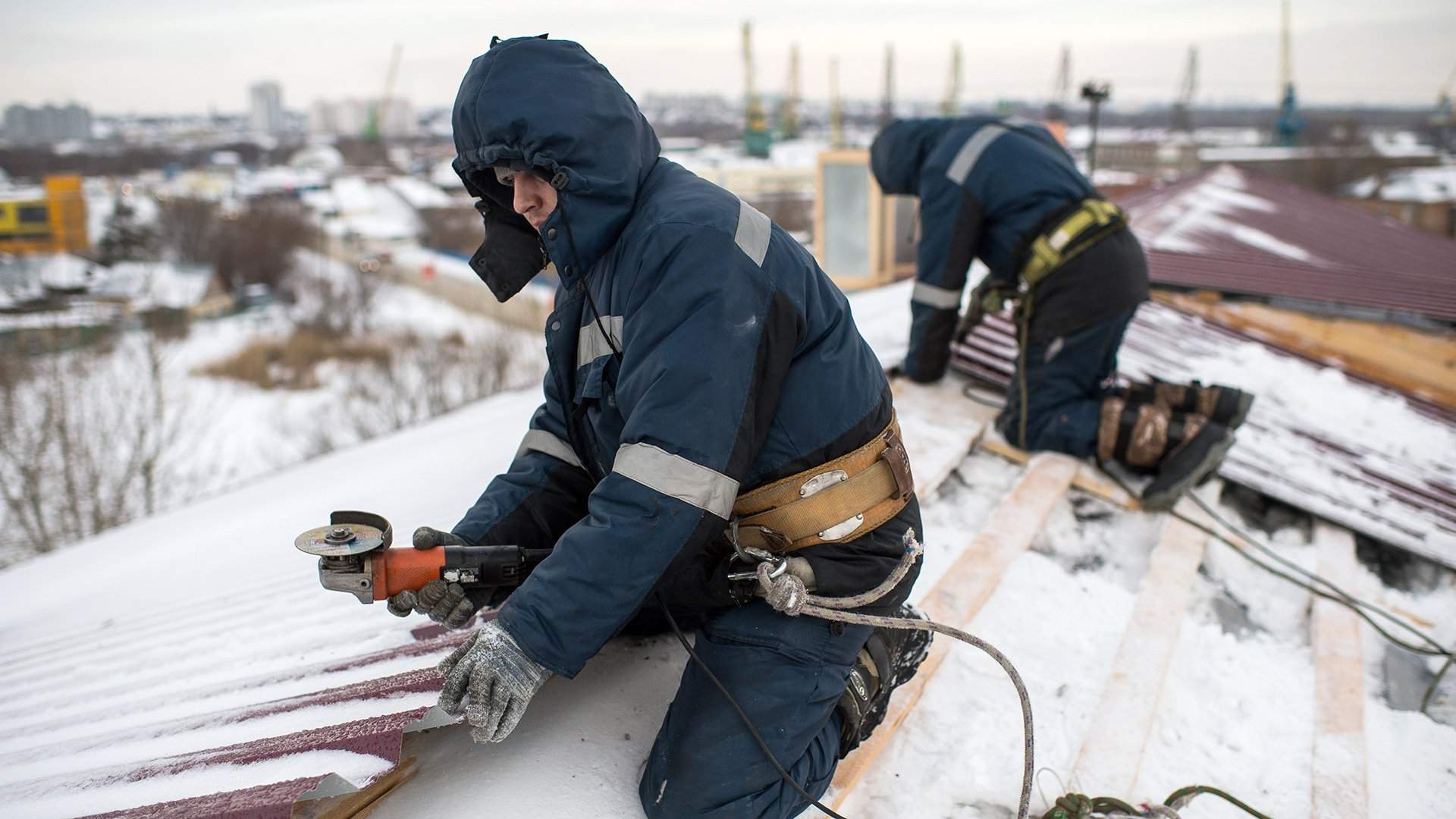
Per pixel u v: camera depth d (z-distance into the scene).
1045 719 2.35
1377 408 4.54
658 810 1.74
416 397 27.73
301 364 35.38
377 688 2.00
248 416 29.50
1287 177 67.19
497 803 1.74
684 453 1.59
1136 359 4.73
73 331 23.25
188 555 4.69
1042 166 3.53
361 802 1.71
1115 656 2.57
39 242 71.62
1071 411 3.57
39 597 5.06
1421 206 43.28
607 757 1.90
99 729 2.22
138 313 32.22
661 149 1.82
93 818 1.64
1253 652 2.82
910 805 2.06
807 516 1.79
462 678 1.59
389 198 102.81
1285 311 5.28
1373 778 2.39
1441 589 3.35
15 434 17.70
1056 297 3.51
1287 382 4.68
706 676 1.80
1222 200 10.02
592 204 1.67
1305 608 3.07
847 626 1.82
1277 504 3.79
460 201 94.38
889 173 4.00
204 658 2.59
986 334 4.56
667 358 1.60
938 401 4.04
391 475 4.96
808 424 1.76
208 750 1.86
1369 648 2.93
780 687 1.75
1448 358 4.89
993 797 2.10
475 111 1.65
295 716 1.95
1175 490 3.31
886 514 1.85
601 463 1.91
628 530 1.58
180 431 26.05
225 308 50.69
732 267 1.62
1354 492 3.73
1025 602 2.83
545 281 39.47
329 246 68.12
